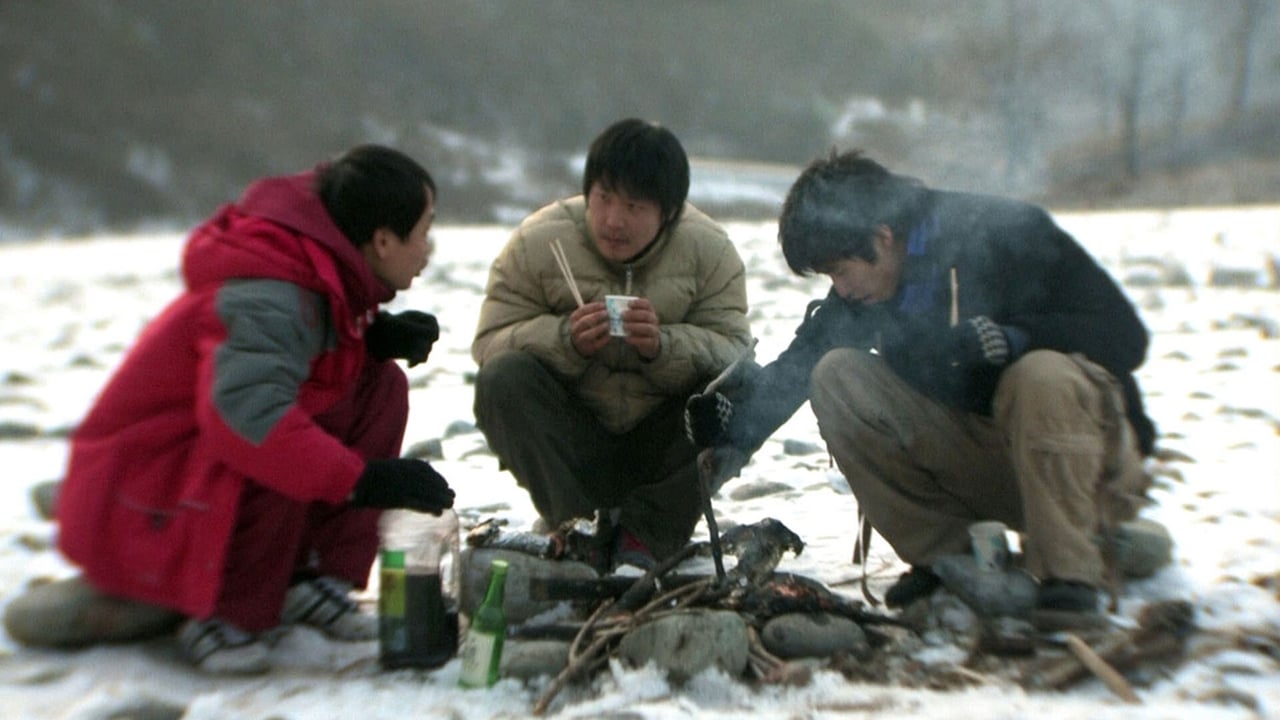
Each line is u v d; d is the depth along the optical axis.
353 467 4.18
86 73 50.94
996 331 4.54
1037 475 4.51
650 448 5.40
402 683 4.23
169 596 4.25
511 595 4.63
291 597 4.68
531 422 5.14
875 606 4.89
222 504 4.22
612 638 4.32
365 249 4.48
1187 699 4.02
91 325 13.71
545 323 5.22
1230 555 5.27
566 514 5.18
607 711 3.92
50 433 8.19
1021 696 4.05
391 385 4.91
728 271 5.45
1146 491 5.61
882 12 79.00
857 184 4.70
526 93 63.03
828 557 5.50
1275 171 43.25
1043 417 4.48
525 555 4.75
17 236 41.19
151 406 4.30
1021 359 4.57
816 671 4.21
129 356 4.38
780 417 5.13
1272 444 7.13
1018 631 4.47
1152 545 4.92
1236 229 19.78
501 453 5.25
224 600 4.35
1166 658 4.24
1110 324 4.68
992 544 4.64
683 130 64.69
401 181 4.44
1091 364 4.57
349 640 4.68
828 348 5.12
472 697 4.09
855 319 5.07
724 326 5.40
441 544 4.87
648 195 5.04
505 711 4.00
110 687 4.07
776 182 42.41
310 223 4.36
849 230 4.68
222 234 4.33
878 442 4.85
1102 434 4.54
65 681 4.21
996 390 4.64
